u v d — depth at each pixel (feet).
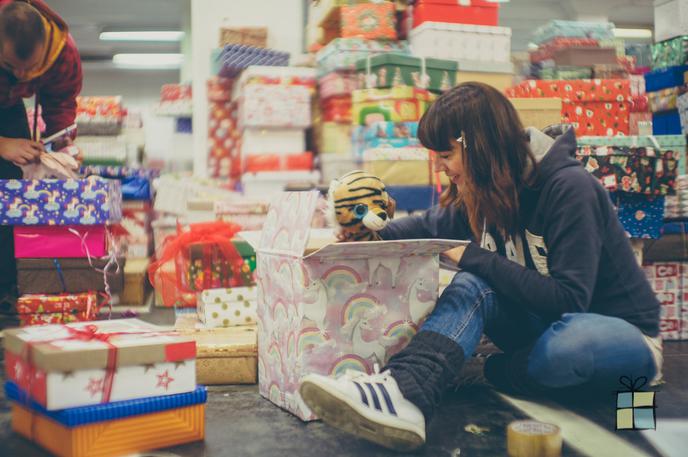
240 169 14.94
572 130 5.72
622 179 7.73
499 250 5.98
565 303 5.20
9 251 8.90
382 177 9.89
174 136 21.67
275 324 5.67
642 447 4.80
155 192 13.51
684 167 8.87
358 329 5.27
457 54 12.00
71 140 9.29
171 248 7.87
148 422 4.60
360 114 11.30
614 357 5.30
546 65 13.88
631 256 5.66
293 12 15.81
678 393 6.09
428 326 5.05
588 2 34.12
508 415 5.49
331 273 5.17
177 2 34.35
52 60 8.36
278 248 5.58
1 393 6.11
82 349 4.41
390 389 4.58
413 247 5.14
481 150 5.30
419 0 12.19
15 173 8.74
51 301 7.96
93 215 8.05
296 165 13.35
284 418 5.38
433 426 5.22
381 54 11.64
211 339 6.67
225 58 13.74
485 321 5.24
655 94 11.13
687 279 8.50
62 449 4.43
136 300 10.95
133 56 43.70
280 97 13.12
